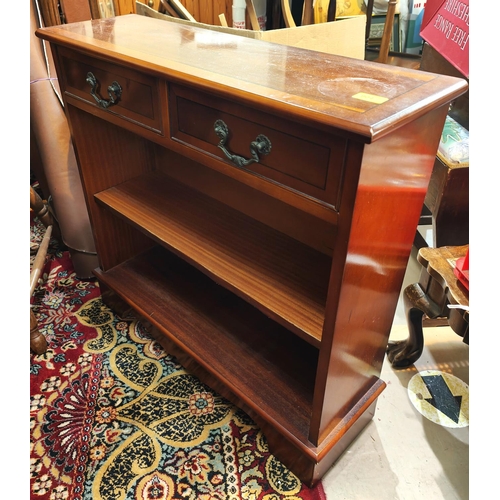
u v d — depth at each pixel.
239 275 1.07
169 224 1.25
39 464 1.11
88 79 1.09
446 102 0.78
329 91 0.76
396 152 0.75
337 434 1.03
